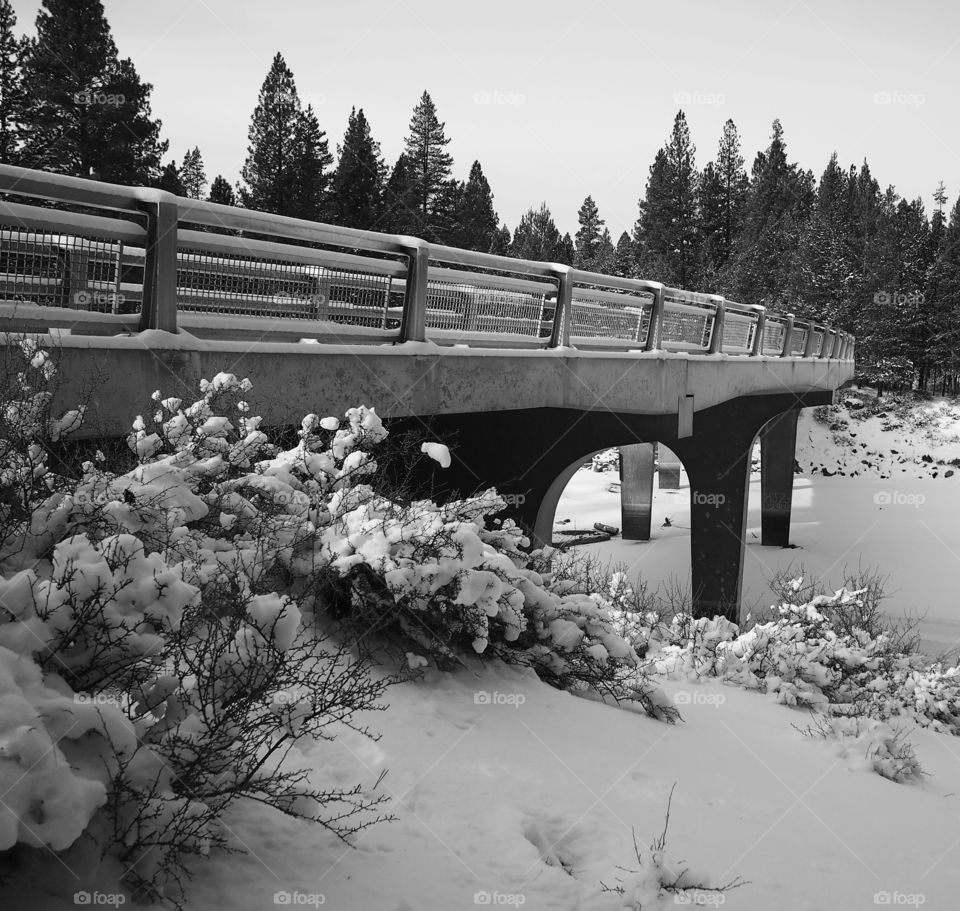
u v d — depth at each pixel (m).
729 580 21.84
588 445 11.35
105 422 5.04
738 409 22.14
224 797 3.05
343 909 2.86
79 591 2.76
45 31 37.53
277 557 5.05
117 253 5.42
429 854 3.36
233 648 3.08
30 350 4.35
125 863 2.66
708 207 94.31
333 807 3.51
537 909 3.18
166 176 40.34
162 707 3.00
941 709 9.55
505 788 4.10
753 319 19.41
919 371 80.12
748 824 4.54
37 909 2.44
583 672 6.34
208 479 5.11
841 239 79.31
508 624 5.79
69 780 2.31
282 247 6.47
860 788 5.91
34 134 37.62
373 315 7.68
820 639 10.05
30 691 2.48
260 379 6.17
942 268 80.62
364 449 6.33
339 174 64.88
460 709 4.99
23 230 4.91
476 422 10.11
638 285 12.23
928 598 23.81
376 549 5.25
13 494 3.49
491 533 7.02
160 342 5.40
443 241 73.62
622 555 29.97
